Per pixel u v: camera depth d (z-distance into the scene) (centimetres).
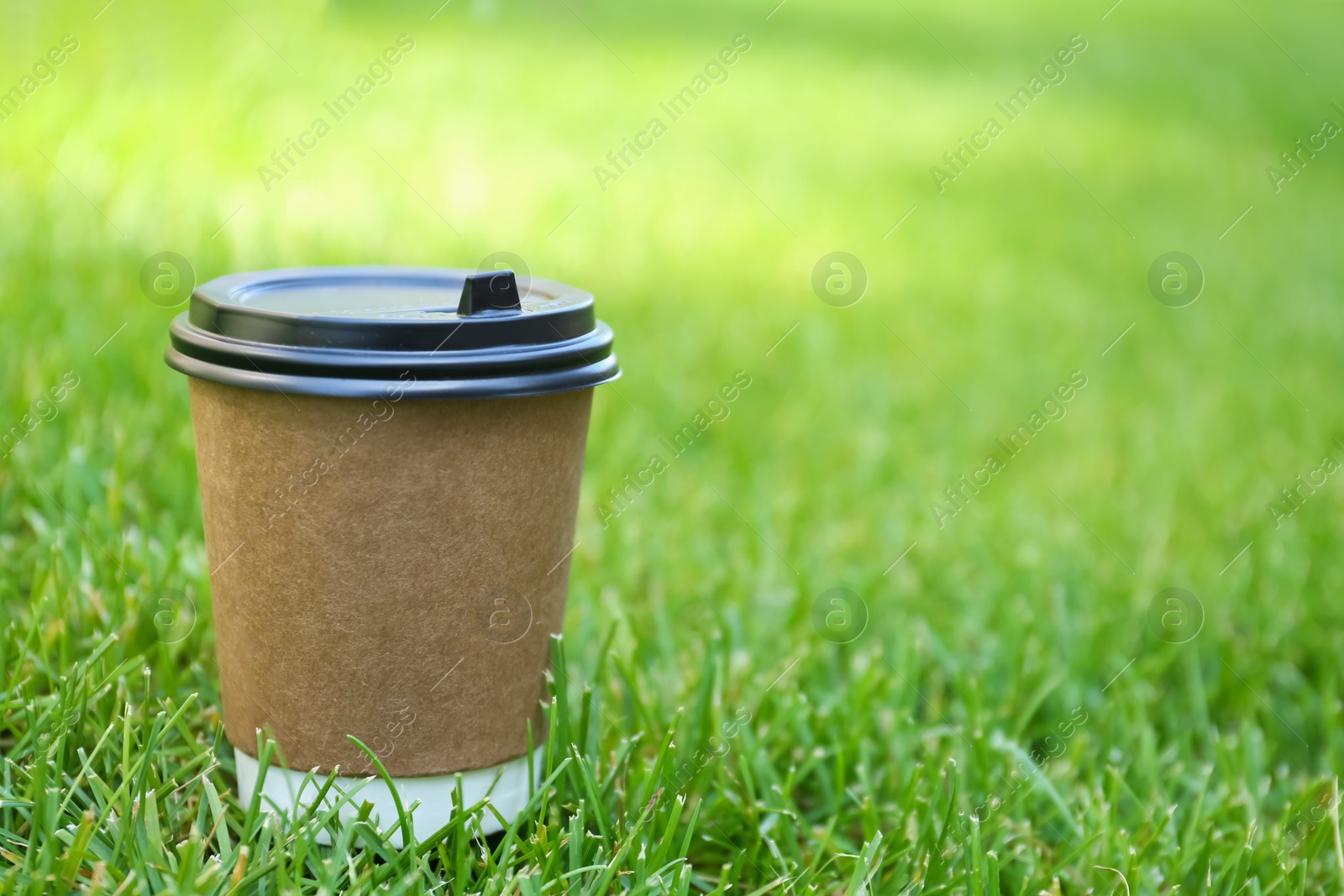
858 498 114
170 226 128
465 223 160
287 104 170
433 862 81
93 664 83
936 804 84
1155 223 232
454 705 79
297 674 79
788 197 214
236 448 78
